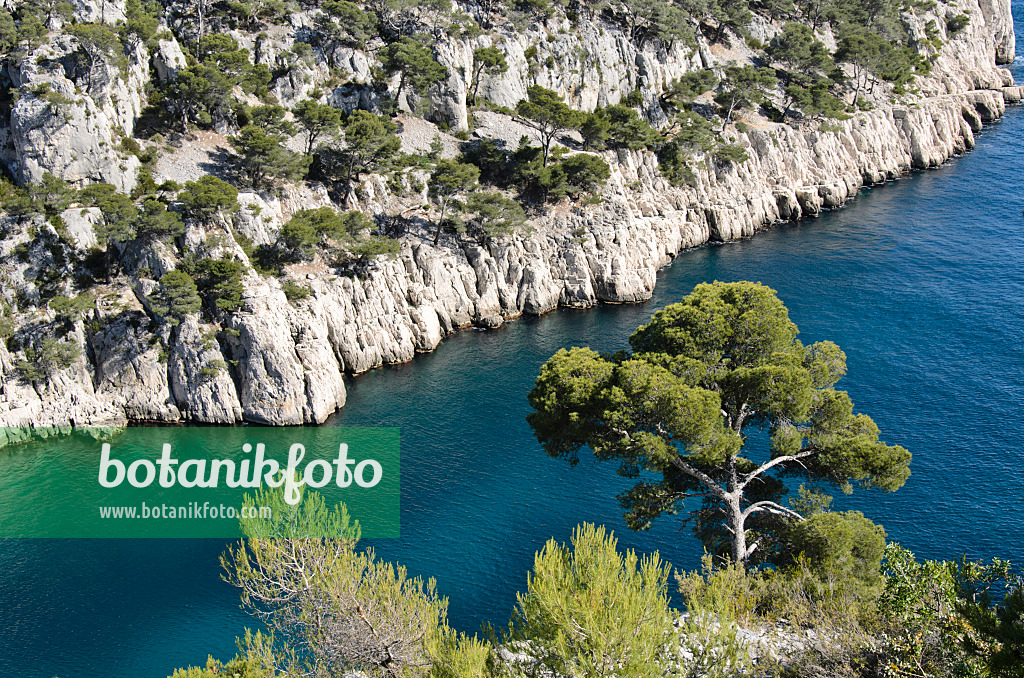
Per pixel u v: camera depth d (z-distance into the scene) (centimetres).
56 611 6266
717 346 5347
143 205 10031
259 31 13112
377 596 3503
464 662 3177
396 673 3422
